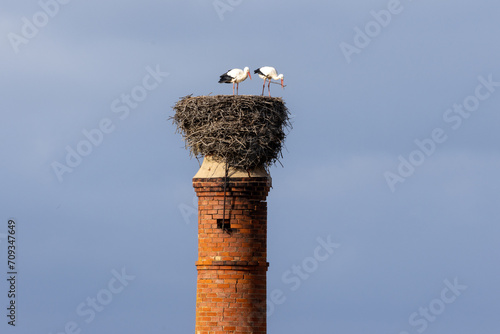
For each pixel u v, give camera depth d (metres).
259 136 68.31
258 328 68.75
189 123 69.44
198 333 68.81
